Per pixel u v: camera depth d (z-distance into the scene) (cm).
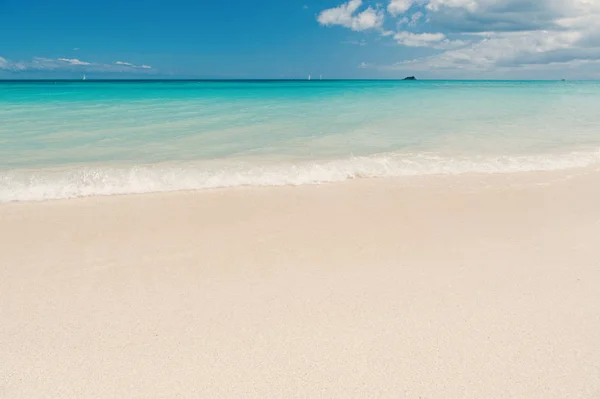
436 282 349
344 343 270
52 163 756
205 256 400
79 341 271
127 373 243
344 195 599
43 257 393
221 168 730
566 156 851
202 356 257
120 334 279
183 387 232
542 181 681
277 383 236
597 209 542
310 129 1166
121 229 465
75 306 312
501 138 1055
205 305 314
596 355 258
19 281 348
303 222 492
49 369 245
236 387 233
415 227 477
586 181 683
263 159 807
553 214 522
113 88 3906
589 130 1181
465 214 521
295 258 396
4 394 225
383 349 264
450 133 1116
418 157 835
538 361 253
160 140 989
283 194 602
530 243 431
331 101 2155
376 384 235
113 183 638
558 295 328
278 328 286
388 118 1406
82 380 237
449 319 296
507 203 566
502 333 280
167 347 266
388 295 329
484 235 453
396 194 604
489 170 752
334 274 364
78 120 1310
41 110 1606
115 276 359
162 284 346
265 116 1455
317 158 820
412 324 290
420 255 403
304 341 272
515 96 2620
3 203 548
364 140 1010
